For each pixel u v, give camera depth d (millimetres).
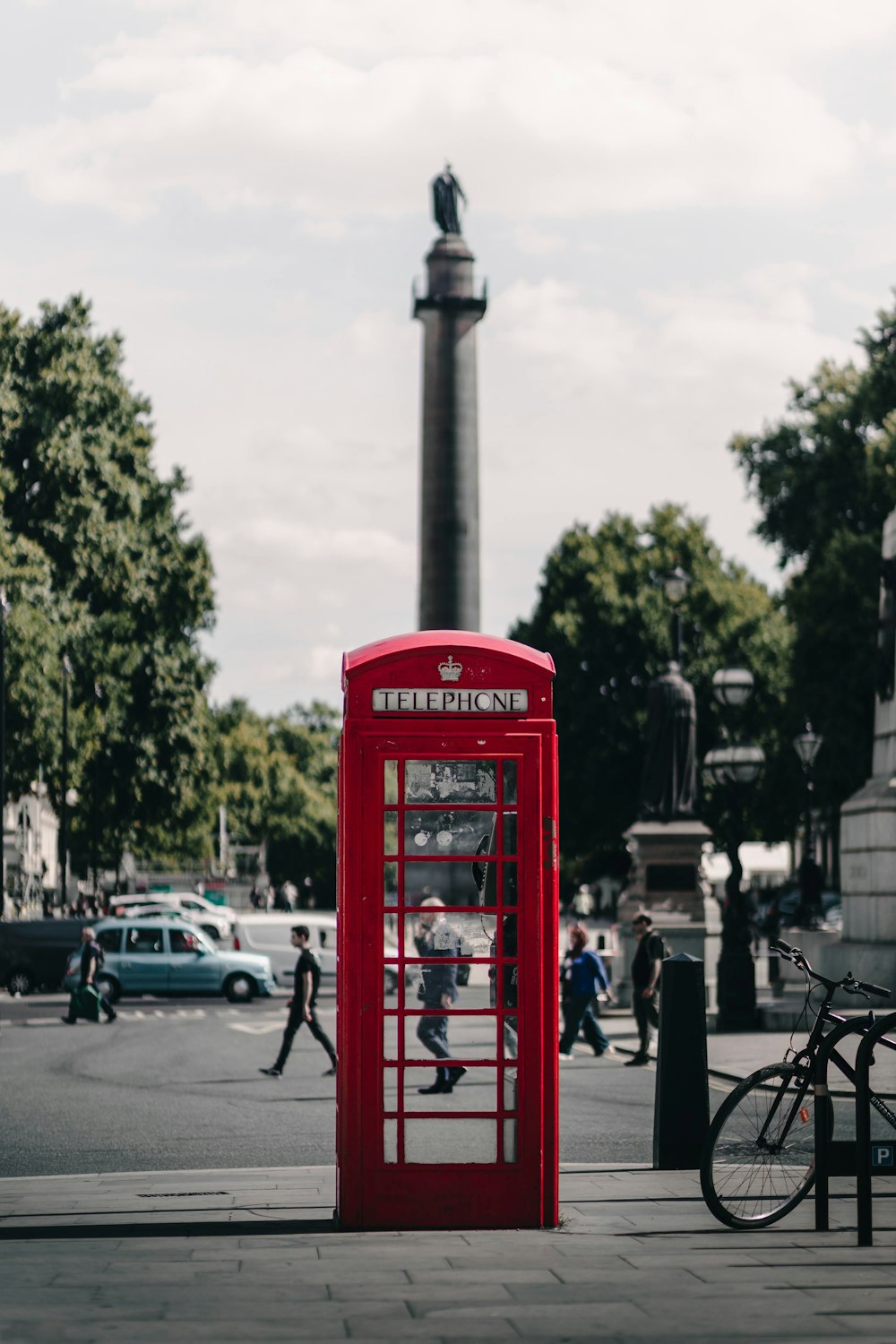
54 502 55875
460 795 10102
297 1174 12812
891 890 27328
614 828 70875
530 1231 9828
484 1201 9984
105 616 56406
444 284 67625
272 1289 7859
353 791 10062
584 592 73062
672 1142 12555
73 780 56938
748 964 26438
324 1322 7031
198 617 59156
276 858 151250
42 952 44562
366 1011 10031
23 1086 21641
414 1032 10031
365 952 10039
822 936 32281
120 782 59125
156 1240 9594
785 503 59250
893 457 52469
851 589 53562
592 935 67812
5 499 55031
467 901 10086
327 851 151375
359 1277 8203
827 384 59094
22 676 52281
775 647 69062
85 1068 24281
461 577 65625
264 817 148375
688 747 35156
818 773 54812
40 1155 15008
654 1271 8289
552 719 10133
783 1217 10055
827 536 56906
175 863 114750
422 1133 10023
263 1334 6781
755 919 61062
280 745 169500
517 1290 7789
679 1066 12602
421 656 10117
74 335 58344
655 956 23656
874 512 56594
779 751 65125
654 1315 7156
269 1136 16312
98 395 57719
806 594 54875
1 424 55719
